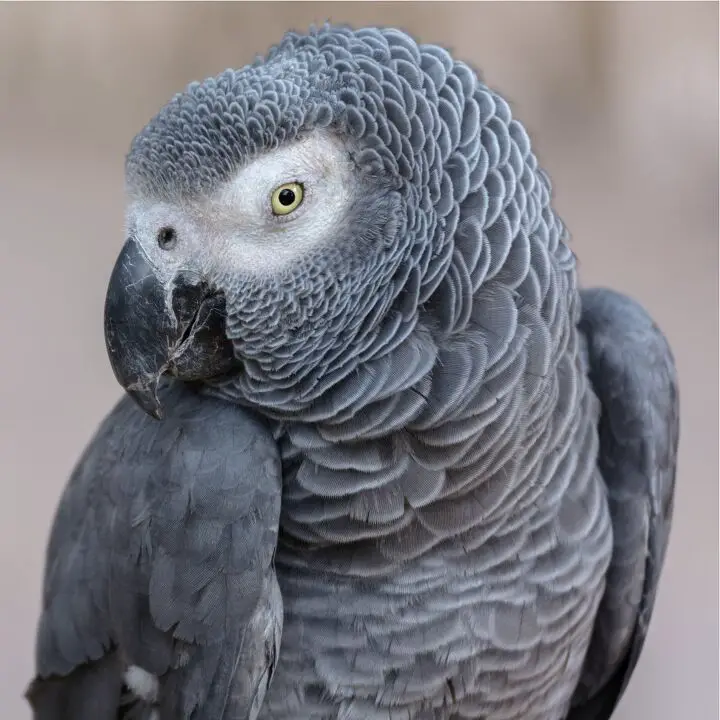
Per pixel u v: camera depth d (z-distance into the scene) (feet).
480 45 5.57
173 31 5.30
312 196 3.38
